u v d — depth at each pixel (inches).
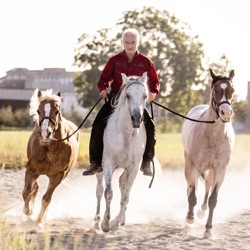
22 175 898.7
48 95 487.2
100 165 498.0
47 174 510.6
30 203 540.4
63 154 502.9
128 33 498.0
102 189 509.7
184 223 550.3
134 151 477.7
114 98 500.1
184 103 3698.3
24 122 3681.1
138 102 448.1
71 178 889.5
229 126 511.5
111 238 466.6
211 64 3595.0
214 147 502.6
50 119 473.7
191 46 3681.1
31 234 469.4
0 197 469.1
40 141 477.1
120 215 482.6
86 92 3622.0
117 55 504.7
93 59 3602.4
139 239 466.3
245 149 1518.2
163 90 3612.2
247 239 481.7
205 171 573.6
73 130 547.8
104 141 486.6
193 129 526.3
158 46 3622.0
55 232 486.0
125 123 469.1
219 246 447.8
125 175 514.0
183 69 3599.9
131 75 503.5
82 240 456.1
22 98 4606.3
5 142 1320.1
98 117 498.0
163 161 1115.9
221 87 480.7
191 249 432.8
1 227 394.6
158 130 3634.4
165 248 433.7
